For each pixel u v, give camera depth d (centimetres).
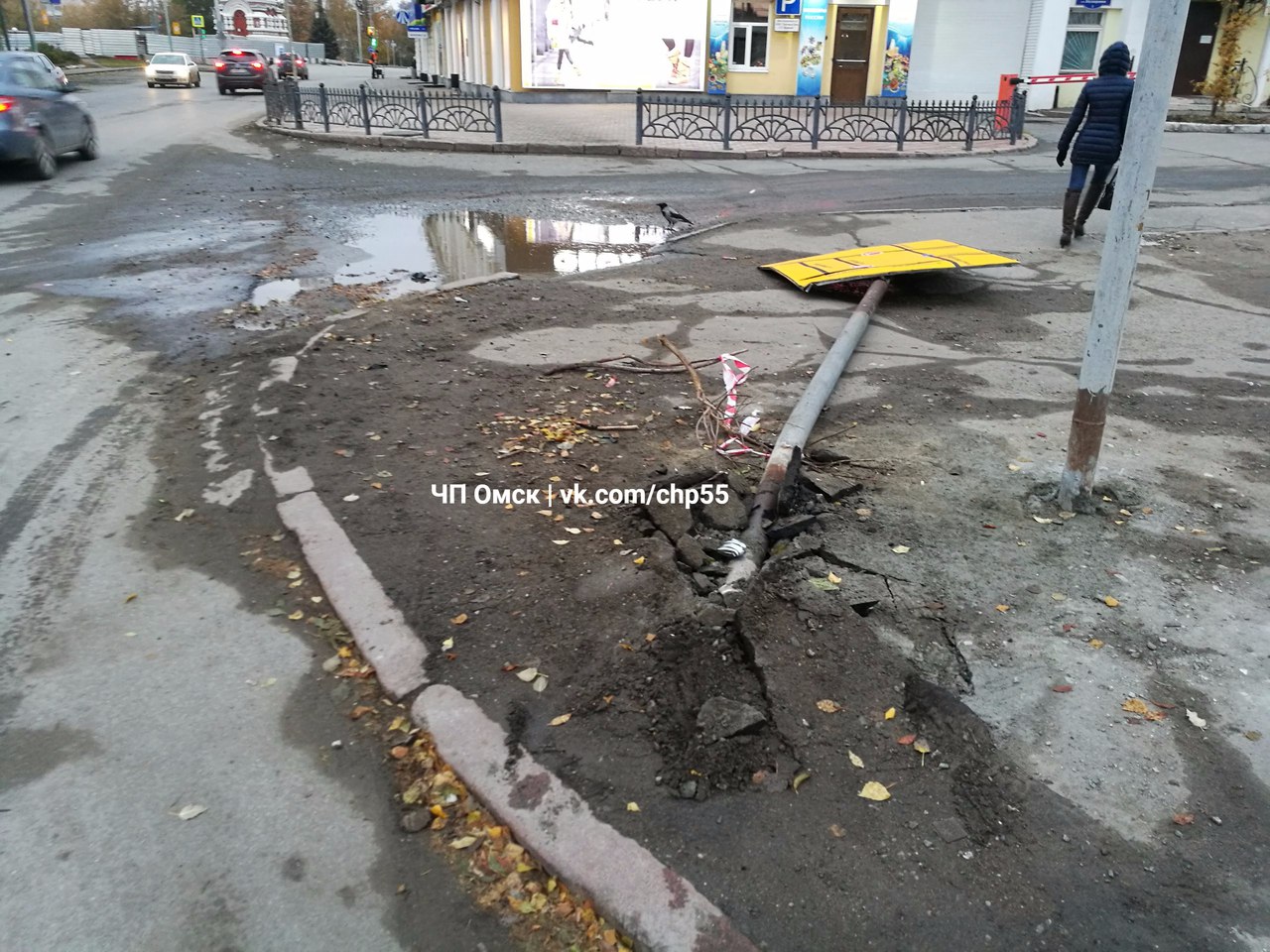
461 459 476
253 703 309
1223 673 317
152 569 383
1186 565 383
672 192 1436
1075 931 229
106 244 1002
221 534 409
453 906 240
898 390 591
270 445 486
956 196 1395
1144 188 372
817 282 809
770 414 547
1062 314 780
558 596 358
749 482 451
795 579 362
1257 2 2445
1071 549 394
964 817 260
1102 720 295
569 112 2492
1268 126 2198
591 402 559
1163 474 468
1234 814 261
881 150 1923
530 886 246
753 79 2720
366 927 234
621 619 341
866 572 373
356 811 269
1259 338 718
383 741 295
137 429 513
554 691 308
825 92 2720
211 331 696
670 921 230
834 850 249
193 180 1444
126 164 1577
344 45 10625
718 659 319
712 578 372
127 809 266
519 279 862
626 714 298
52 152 1419
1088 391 407
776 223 1163
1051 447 501
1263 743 287
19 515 422
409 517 417
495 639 334
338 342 652
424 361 622
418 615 348
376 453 480
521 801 265
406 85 4275
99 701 308
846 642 326
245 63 3506
